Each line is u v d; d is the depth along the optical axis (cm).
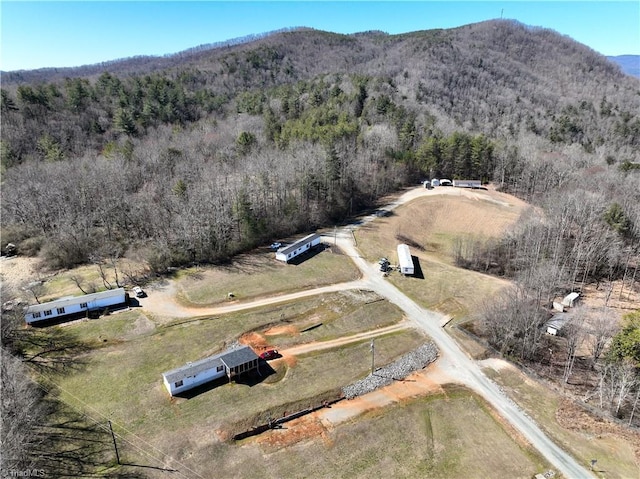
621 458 4606
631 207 9881
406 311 7462
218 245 9075
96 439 4600
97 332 6444
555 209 9950
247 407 5141
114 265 7988
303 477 4325
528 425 5053
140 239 9550
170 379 5200
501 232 10650
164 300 7412
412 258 9675
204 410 5072
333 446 4709
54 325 6600
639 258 8962
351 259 9288
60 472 4188
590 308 7431
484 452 4691
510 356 6288
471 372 5978
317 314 7219
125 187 10788
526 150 14625
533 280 7625
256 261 9044
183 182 10119
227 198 10012
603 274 8981
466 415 5216
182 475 4256
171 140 14625
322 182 11462
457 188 14162
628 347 5378
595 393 5541
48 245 8856
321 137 13825
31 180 10238
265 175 10756
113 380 5497
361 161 13088
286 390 5453
